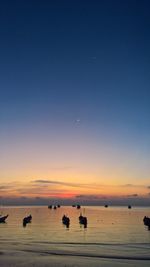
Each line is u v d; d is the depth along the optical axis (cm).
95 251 4753
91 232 7488
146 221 8525
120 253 4597
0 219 10475
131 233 7281
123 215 15450
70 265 3800
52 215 15925
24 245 5303
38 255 4388
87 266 3769
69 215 15788
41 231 7681
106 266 3784
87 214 16825
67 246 5216
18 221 11206
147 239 6166
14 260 4041
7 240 5947
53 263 3891
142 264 3903
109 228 8531
